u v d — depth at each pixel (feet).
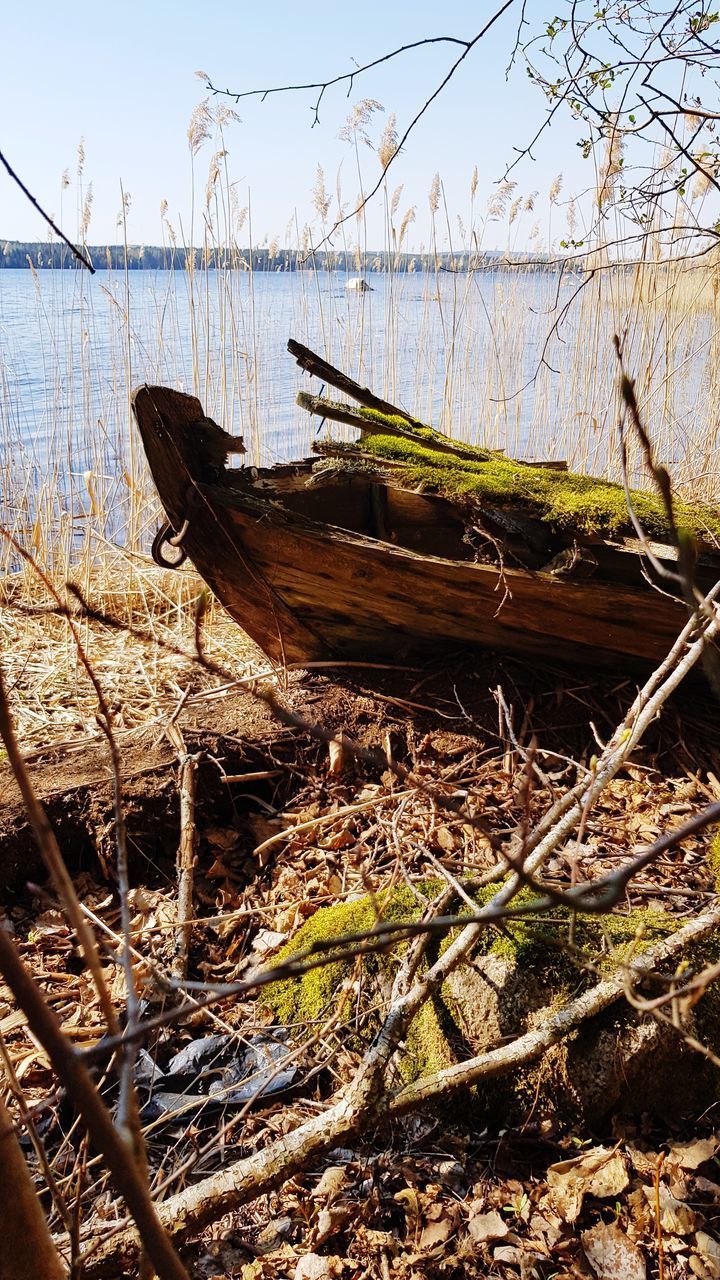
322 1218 6.18
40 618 14.01
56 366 20.02
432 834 9.10
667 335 17.57
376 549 10.19
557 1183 6.40
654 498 11.21
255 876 9.22
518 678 11.12
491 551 10.71
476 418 23.02
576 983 7.15
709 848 8.89
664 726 10.59
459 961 6.95
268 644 11.49
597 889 2.34
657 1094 6.87
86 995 7.91
